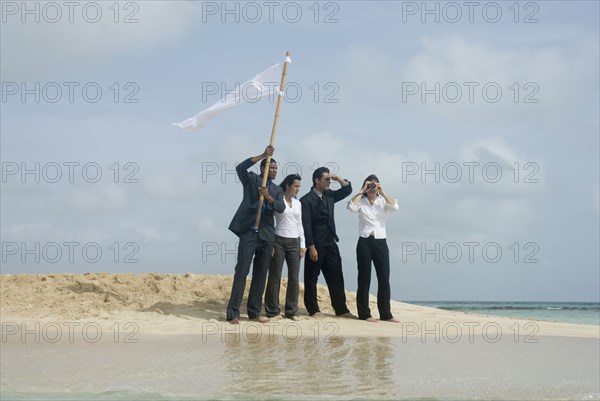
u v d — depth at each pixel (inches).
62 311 313.4
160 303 336.2
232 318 303.4
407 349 238.1
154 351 226.8
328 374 188.9
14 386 173.6
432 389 171.2
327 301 378.9
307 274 335.9
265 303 328.5
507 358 220.8
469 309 1243.8
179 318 310.0
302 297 378.0
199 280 385.4
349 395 163.3
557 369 200.8
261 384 175.2
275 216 325.1
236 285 305.7
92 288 356.5
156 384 175.0
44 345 239.3
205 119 315.9
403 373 191.9
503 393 167.8
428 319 353.4
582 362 214.7
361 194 332.8
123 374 187.9
